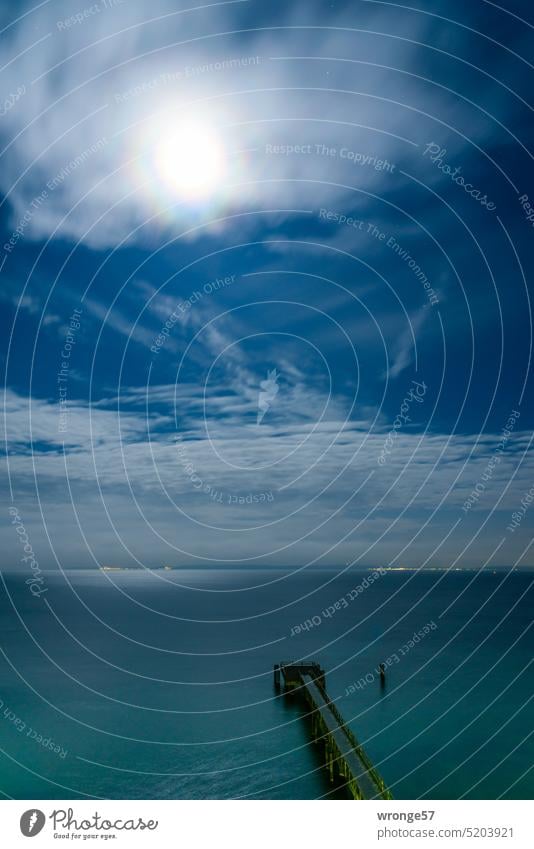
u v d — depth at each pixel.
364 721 46.38
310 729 43.06
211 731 43.06
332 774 33.56
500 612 131.25
